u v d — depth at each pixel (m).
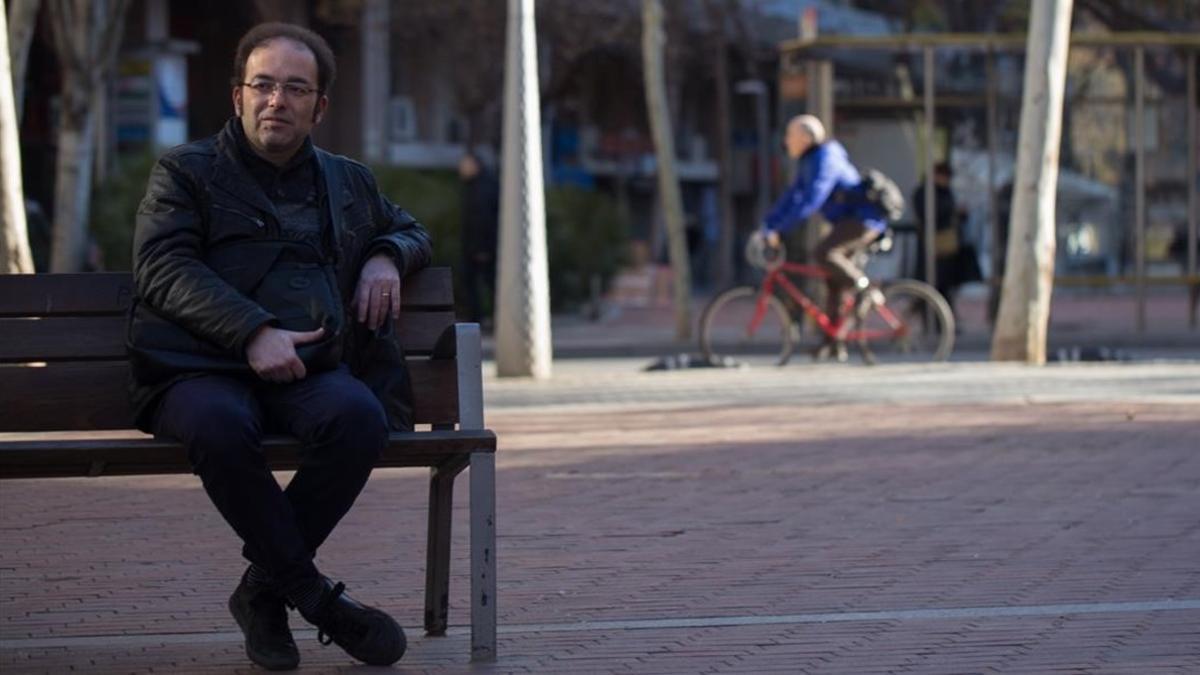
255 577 6.27
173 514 9.57
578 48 40.50
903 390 15.84
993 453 11.77
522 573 7.95
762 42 50.19
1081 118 26.41
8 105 12.95
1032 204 18.69
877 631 6.73
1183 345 26.11
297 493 6.05
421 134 46.12
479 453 6.14
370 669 6.21
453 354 6.60
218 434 5.83
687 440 12.65
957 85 25.56
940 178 25.59
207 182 6.23
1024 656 6.32
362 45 43.03
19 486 10.59
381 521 9.32
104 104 35.06
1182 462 11.25
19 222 13.03
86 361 6.41
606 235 36.62
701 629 6.80
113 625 6.96
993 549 8.42
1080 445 12.10
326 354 6.15
